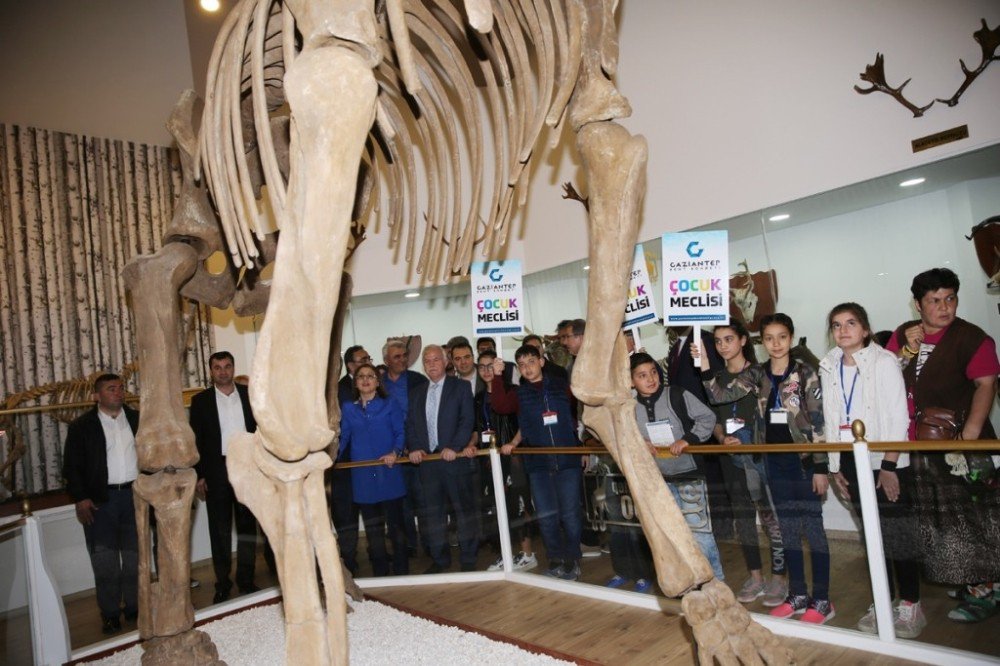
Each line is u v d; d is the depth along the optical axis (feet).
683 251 13.69
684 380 15.52
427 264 11.82
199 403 17.74
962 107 12.95
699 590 8.32
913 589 10.22
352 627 14.05
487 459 16.74
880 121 14.11
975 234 13.34
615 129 8.77
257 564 18.39
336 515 17.84
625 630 12.64
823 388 12.55
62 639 14.34
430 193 11.82
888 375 11.63
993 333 13.32
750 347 13.98
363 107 7.21
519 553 16.44
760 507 11.88
